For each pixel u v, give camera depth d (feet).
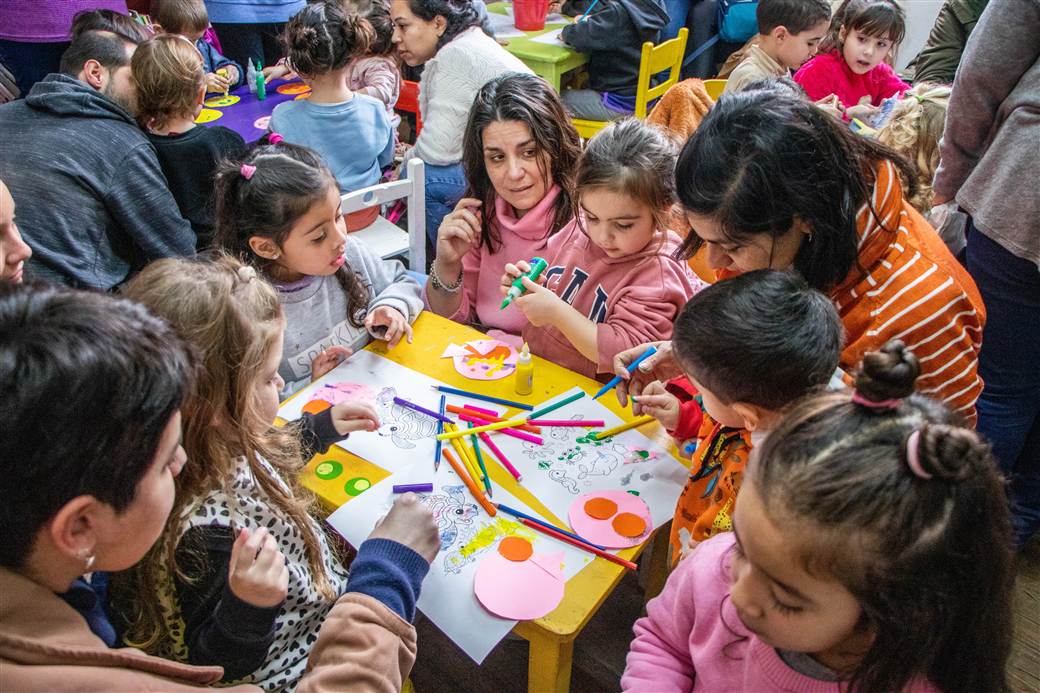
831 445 1.98
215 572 3.01
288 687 3.42
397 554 3.16
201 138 7.59
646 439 4.38
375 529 3.32
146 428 1.92
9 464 1.75
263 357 3.38
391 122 10.19
